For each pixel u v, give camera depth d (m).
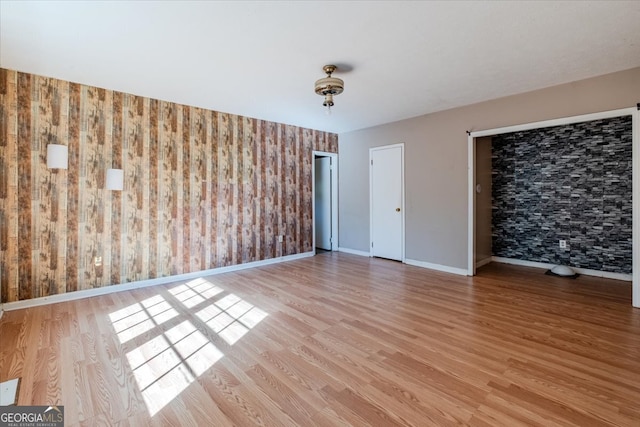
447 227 4.72
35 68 3.14
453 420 1.62
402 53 2.82
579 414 1.65
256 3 2.07
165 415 1.67
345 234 6.42
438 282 4.18
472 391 1.86
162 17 2.24
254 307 3.27
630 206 4.17
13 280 3.24
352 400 1.79
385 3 2.08
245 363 2.19
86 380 1.98
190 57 2.89
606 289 3.83
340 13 2.19
